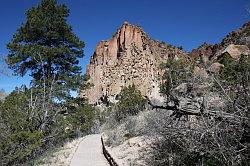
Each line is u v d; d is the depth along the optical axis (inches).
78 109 1191.6
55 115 854.5
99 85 5831.7
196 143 281.1
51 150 784.3
